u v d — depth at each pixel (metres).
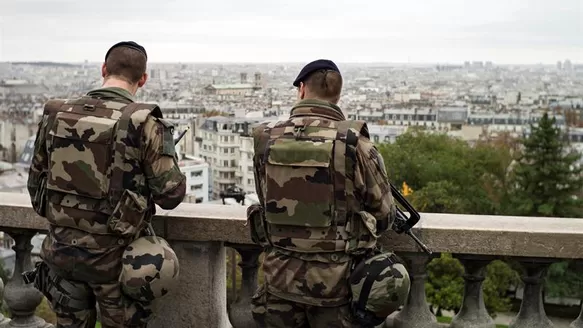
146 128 3.21
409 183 54.28
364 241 3.05
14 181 59.22
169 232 3.97
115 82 3.37
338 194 3.00
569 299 23.77
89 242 3.24
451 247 3.63
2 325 4.48
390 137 78.00
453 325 3.79
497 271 29.92
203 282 4.04
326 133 3.04
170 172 3.27
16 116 119.25
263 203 3.19
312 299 3.06
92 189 3.20
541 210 48.44
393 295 2.97
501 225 3.66
